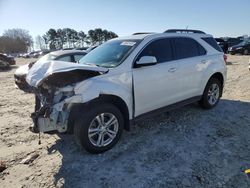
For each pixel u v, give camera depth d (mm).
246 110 5547
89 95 3455
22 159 3777
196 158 3557
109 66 4000
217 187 2910
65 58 8617
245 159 3475
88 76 3689
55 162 3631
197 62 5121
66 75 3637
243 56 21516
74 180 3180
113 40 4941
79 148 4012
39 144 4250
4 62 20266
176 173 3219
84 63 4367
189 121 4973
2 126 5195
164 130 4582
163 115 5348
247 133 4332
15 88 9727
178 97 4855
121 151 3859
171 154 3697
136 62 4039
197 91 5266
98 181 3139
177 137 4273
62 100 3504
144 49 4270
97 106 3666
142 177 3176
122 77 3883
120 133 3971
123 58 4055
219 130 4488
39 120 3672
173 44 4789
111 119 3832
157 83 4367
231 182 2986
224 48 24344
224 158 3520
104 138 3867
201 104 5613
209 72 5387
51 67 3645
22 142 4379
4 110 6410
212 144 3961
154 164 3455
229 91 7461
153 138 4262
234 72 11398
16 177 3316
